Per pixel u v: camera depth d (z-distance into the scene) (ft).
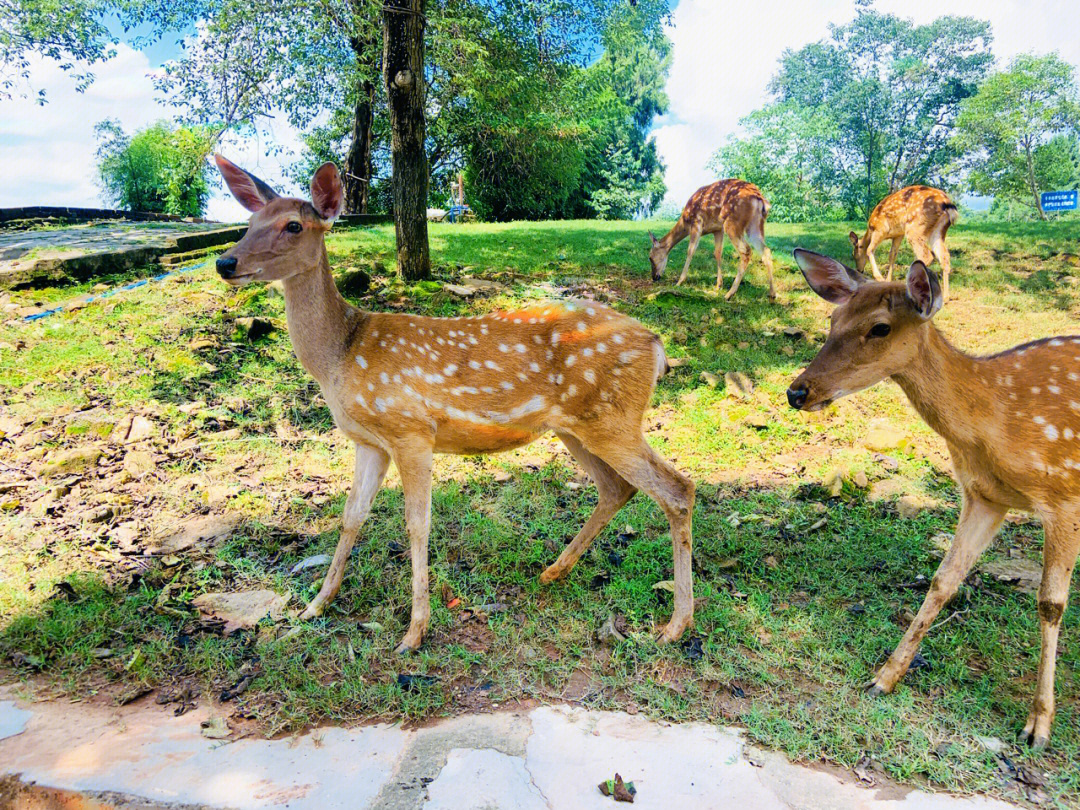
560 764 9.33
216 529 15.05
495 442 12.94
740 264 30.83
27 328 23.34
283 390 21.13
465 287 29.84
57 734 9.64
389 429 12.14
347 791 8.82
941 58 118.73
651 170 140.77
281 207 12.00
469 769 9.15
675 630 12.05
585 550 14.61
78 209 55.01
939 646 11.98
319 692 10.60
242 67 37.14
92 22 44.91
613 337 12.30
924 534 15.33
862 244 34.14
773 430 20.21
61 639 11.50
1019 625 12.42
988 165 120.37
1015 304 29.66
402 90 29.01
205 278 28.84
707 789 8.98
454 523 15.58
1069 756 9.73
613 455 12.42
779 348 25.73
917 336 10.62
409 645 11.75
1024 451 10.30
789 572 14.03
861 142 117.80
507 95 66.08
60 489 15.62
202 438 18.44
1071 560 10.14
